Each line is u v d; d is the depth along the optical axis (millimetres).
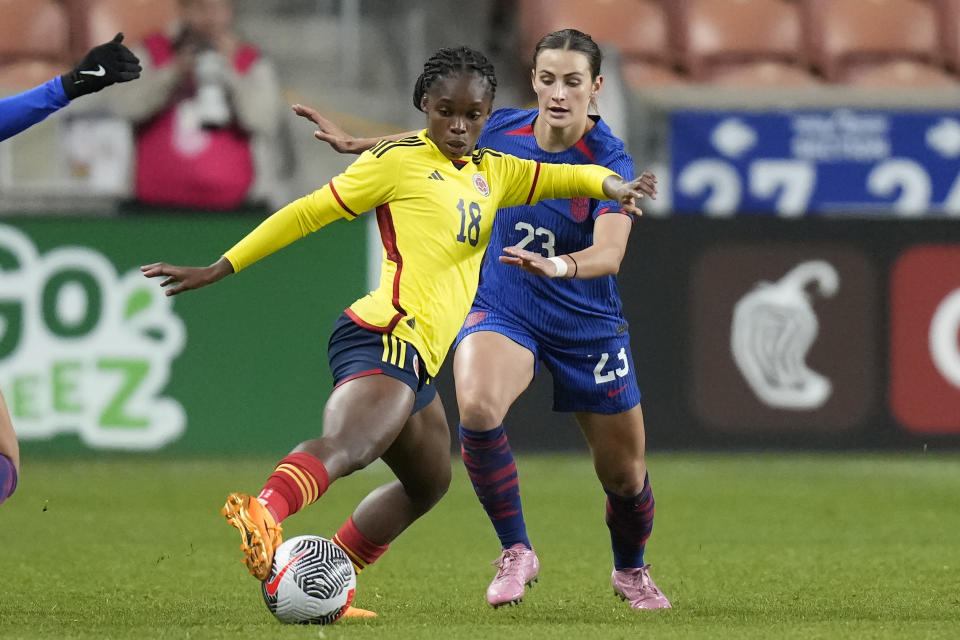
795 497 34500
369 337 16312
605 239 17688
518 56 50188
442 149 16531
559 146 18828
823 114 42781
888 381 40656
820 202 43031
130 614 17984
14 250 38938
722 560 24797
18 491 34188
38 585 21172
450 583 21828
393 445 17078
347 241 39781
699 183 42781
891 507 32781
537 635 15766
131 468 38312
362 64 48875
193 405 39625
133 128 41562
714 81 50062
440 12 49594
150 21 48938
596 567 24000
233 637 15297
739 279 40250
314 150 45250
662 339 40031
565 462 41125
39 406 39219
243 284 39656
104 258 39219
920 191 43156
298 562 16172
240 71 42469
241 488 34812
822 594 20562
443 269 16531
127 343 39375
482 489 18094
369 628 16219
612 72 42625
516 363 18516
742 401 40375
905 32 51719
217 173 41969
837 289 40469
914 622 17344
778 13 51500
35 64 47562
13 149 41219
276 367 39750
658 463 41188
